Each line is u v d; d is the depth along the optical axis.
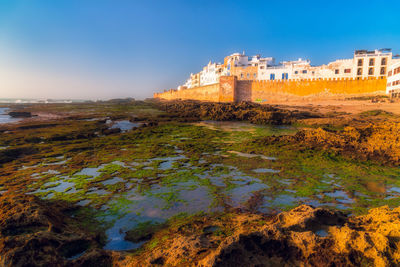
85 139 17.30
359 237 3.62
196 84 110.19
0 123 26.91
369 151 11.73
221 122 29.33
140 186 8.12
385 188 7.80
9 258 3.33
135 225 5.49
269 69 70.19
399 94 43.16
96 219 5.79
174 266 3.51
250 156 12.19
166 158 11.96
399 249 3.41
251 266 3.44
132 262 3.84
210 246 3.98
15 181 8.62
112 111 49.28
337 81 53.53
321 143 13.69
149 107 62.41
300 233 3.92
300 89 56.69
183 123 27.94
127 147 14.66
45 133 18.86
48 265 3.50
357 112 32.25
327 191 7.55
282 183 8.32
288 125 25.86
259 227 4.55
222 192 7.54
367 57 58.22
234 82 56.88
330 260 3.50
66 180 8.73
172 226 5.38
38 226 4.29
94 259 3.90
